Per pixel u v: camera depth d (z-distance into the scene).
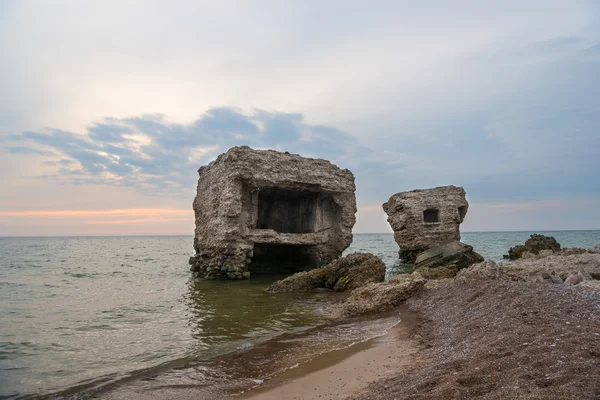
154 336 14.06
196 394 8.65
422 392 6.73
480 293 15.06
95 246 123.06
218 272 32.28
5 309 19.36
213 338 13.70
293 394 8.24
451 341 10.66
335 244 37.69
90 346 12.85
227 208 31.09
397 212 47.38
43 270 41.91
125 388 9.19
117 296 23.62
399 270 38.31
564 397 5.27
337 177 36.91
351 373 9.19
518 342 8.42
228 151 32.16
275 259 40.72
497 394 5.89
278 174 33.31
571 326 9.10
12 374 10.30
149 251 90.69
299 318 16.86
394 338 12.16
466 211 47.56
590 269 19.95
